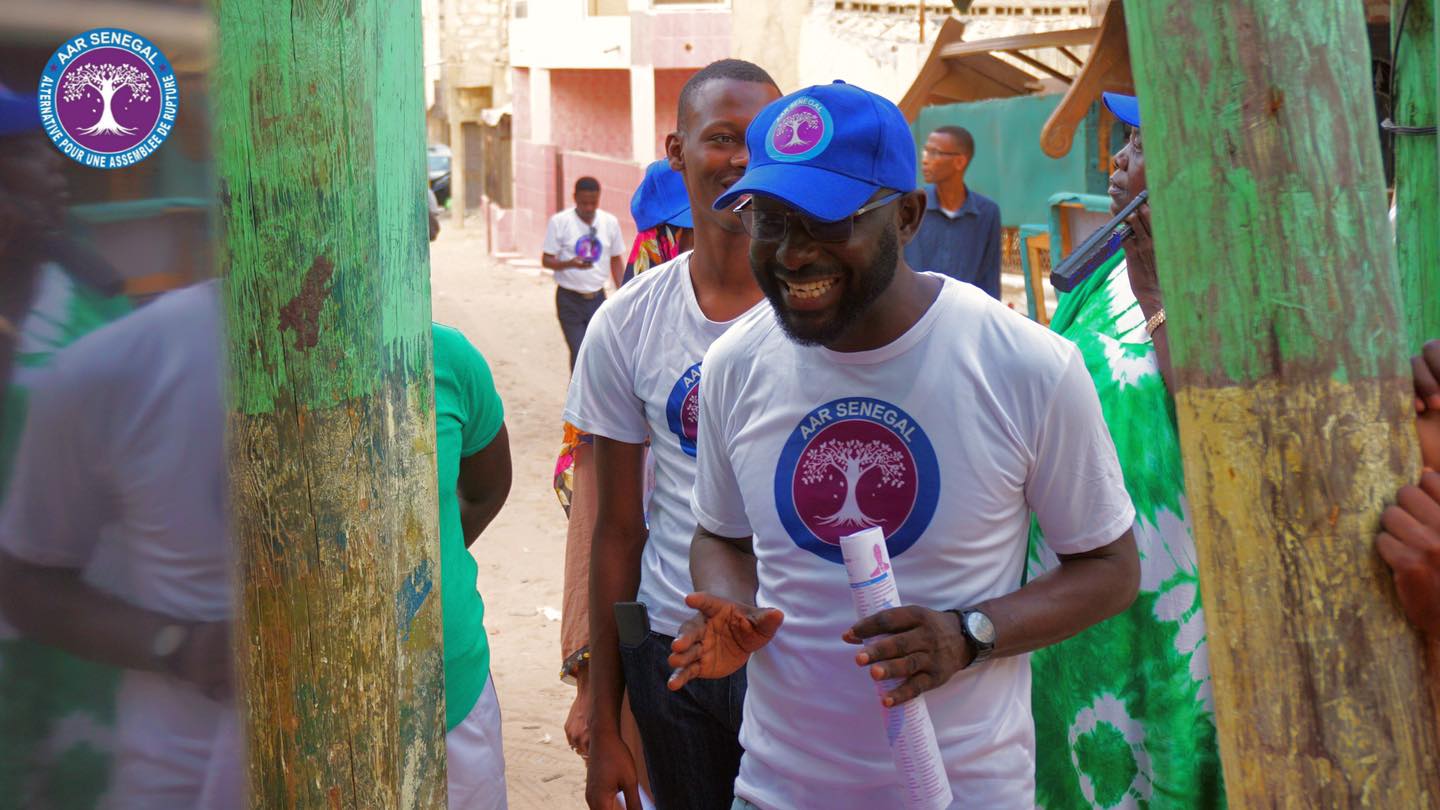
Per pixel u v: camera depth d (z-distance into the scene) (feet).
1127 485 9.44
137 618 5.27
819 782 7.32
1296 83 4.76
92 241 4.96
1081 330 10.09
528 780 16.35
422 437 6.09
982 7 54.65
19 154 4.81
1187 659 9.27
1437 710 5.21
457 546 9.64
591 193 41.81
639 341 9.57
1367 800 5.08
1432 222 8.98
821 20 62.59
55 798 5.24
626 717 10.91
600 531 9.86
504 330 54.85
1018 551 7.27
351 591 5.58
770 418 7.32
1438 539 4.86
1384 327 4.96
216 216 5.18
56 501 5.08
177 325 5.16
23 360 4.96
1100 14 34.09
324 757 5.60
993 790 7.04
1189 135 4.89
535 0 78.84
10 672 5.15
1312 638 5.03
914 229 7.13
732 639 7.13
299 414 5.39
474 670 9.54
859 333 7.01
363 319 5.52
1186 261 4.99
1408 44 8.97
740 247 9.16
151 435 5.16
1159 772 9.40
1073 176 39.58
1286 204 4.81
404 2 5.81
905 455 6.98
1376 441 4.95
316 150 5.28
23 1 4.72
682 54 71.20
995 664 7.09
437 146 111.45
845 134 6.64
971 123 43.50
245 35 5.12
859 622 6.51
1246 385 4.95
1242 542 5.06
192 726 5.41
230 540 5.39
